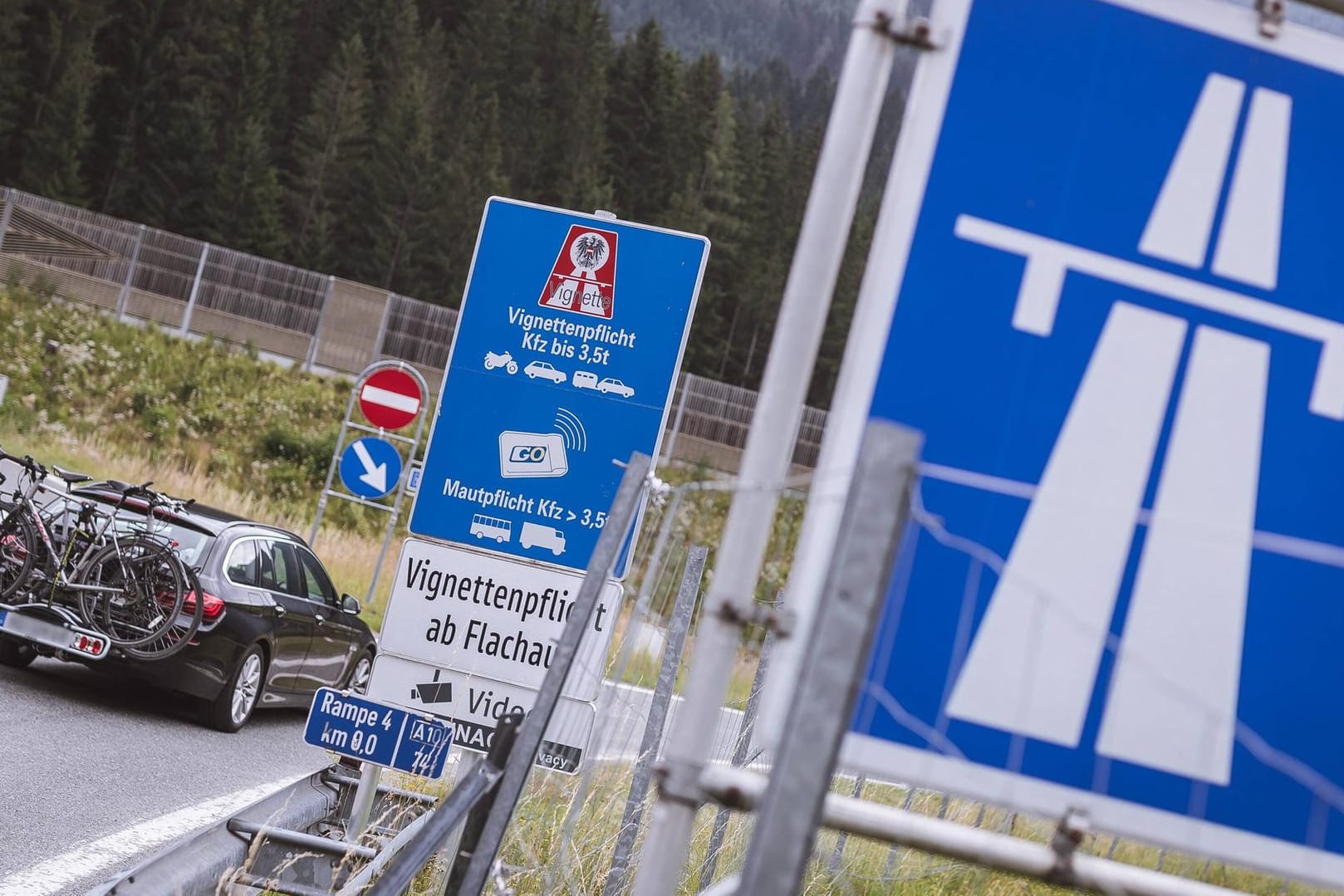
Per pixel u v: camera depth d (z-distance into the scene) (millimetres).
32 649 26781
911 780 4863
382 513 83000
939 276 5043
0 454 24547
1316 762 4961
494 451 15406
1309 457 5082
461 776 15227
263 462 85938
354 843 13914
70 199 190250
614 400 15250
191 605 24719
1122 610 4973
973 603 4934
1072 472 5000
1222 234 5148
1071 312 5059
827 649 3641
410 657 15312
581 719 14992
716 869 16312
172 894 11281
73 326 92062
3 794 17312
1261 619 5016
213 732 25234
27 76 196875
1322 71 5254
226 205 197375
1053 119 5137
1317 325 5141
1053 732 4922
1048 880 4898
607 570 6250
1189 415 5059
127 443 81250
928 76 5117
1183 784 4949
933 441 4973
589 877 14086
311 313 105562
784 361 4902
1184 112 5191
